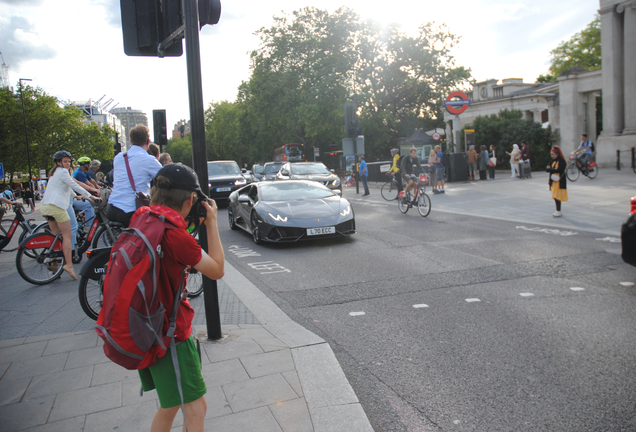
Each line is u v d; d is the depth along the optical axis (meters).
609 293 5.18
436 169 17.31
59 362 3.62
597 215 10.73
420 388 3.14
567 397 2.95
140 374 2.12
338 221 8.88
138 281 1.78
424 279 6.08
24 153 50.19
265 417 2.70
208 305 3.92
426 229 10.23
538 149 28.95
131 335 1.77
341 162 38.56
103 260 4.64
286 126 44.16
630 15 23.95
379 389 3.15
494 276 6.09
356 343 3.99
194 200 2.07
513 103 40.31
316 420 2.67
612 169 23.53
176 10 3.98
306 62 40.41
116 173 5.40
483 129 31.45
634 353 3.57
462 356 3.64
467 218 11.59
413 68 40.00
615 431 2.57
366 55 38.81
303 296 5.52
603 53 25.31
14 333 4.39
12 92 52.28
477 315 4.60
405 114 43.94
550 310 4.67
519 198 14.58
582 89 29.00
